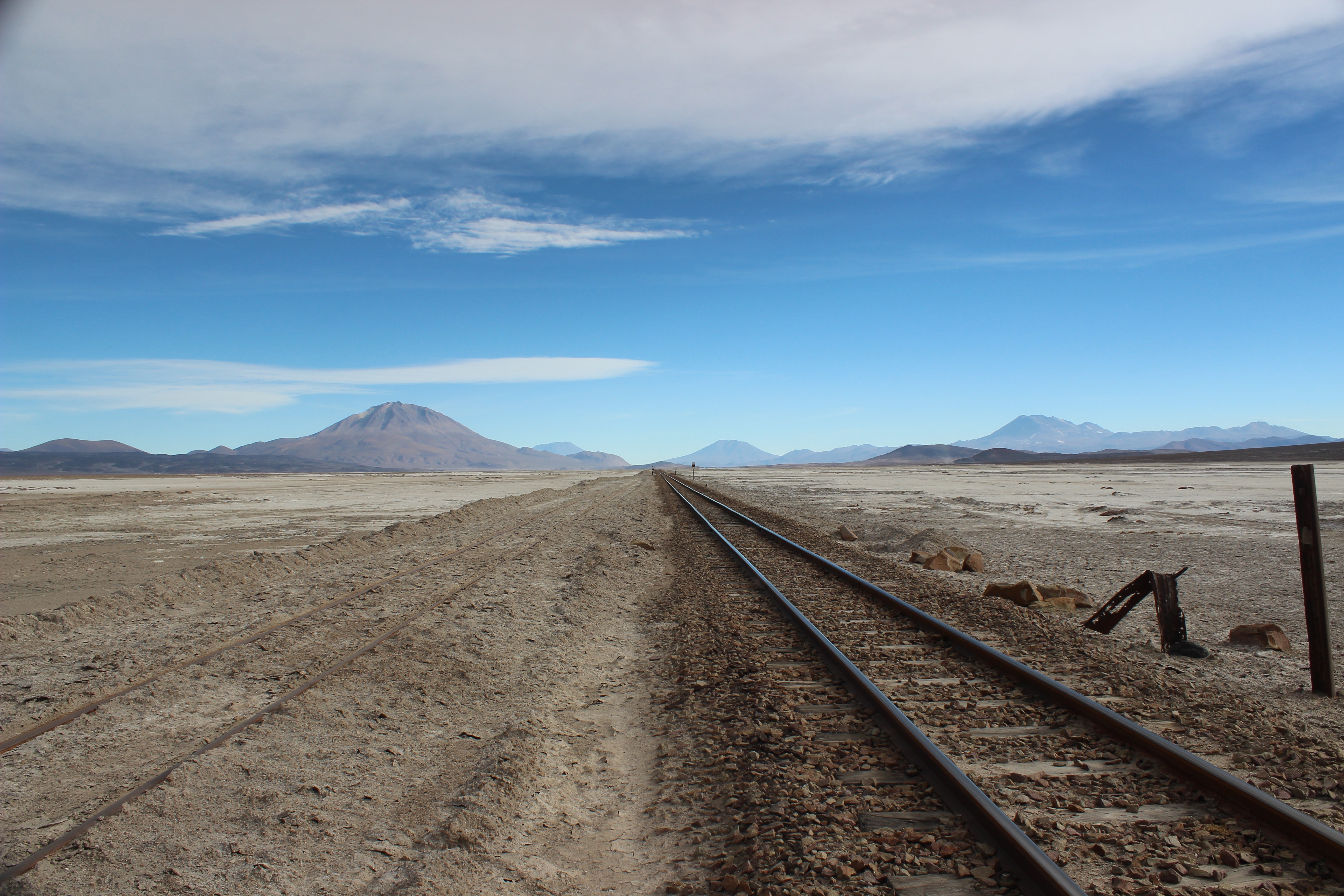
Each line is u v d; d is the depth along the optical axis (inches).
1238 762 191.0
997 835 149.2
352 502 1631.4
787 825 163.8
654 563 649.0
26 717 247.4
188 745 222.7
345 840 168.7
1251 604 422.6
